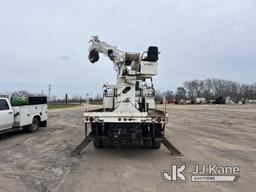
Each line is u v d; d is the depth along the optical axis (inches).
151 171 295.1
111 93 437.4
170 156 369.1
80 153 385.7
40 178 268.4
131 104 402.6
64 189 236.8
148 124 369.1
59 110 1841.8
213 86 5580.7
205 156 370.0
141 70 399.2
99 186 245.1
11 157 361.4
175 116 1202.0
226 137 551.8
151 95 446.0
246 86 5546.3
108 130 362.6
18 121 540.7
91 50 440.1
